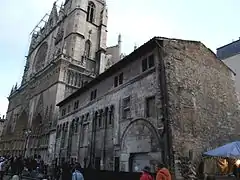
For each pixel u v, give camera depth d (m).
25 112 59.94
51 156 37.28
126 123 19.62
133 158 18.06
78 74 49.19
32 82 60.81
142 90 18.67
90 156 24.03
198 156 15.92
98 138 23.95
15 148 57.88
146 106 17.81
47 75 51.66
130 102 19.81
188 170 14.59
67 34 56.78
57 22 65.88
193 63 19.75
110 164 20.48
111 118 22.56
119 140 19.97
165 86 16.45
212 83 20.80
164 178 7.92
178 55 18.78
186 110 16.86
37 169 26.95
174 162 14.17
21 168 22.47
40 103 50.97
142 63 19.78
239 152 13.23
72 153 29.55
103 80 25.77
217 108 19.97
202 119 17.86
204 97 19.11
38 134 46.69
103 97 24.78
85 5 60.50
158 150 15.34
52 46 63.16
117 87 22.47
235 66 29.58
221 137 18.86
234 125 20.95
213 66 21.94
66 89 45.66
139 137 17.58
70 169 19.02
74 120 31.41
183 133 15.73
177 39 19.48
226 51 33.38
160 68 17.33
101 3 66.69
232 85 23.34
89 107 27.61
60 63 46.66
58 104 39.00
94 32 60.62
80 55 53.50
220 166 16.06
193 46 20.66
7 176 23.86
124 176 14.22
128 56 20.94
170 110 15.74
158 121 16.03
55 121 41.41
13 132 63.50
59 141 35.22
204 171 15.45
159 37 18.31
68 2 64.06
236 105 22.50
